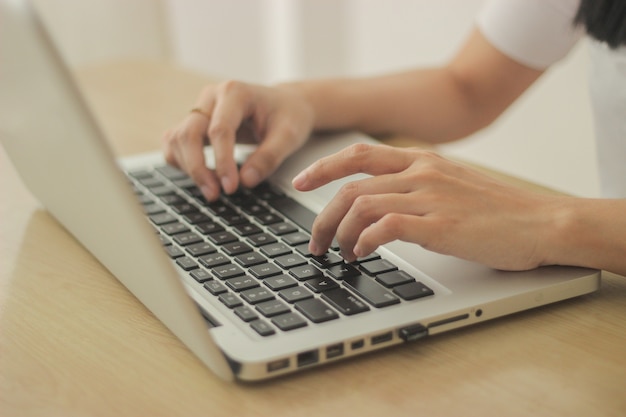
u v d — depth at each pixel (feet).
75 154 1.58
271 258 2.05
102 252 2.02
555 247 1.96
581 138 5.25
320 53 7.11
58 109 1.52
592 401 1.57
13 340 1.84
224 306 1.80
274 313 1.75
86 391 1.64
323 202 2.44
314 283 1.90
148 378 1.67
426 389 1.61
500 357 1.73
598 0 2.40
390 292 1.86
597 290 2.02
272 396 1.60
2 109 1.89
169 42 6.52
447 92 3.40
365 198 1.95
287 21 7.32
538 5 3.20
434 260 2.03
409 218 1.90
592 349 1.76
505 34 3.32
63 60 1.45
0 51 1.61
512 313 1.90
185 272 1.99
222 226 2.28
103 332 1.86
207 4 7.01
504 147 5.85
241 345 1.64
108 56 6.41
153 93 3.97
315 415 1.54
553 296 1.92
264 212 2.38
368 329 1.70
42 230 2.45
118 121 3.55
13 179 2.86
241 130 2.85
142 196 2.56
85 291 2.06
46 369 1.72
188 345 1.73
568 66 5.19
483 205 1.98
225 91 2.73
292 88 3.03
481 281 1.92
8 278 2.15
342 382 1.64
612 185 2.86
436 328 1.78
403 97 3.29
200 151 2.59
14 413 1.57
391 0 6.33
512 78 3.40
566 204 2.04
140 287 1.84
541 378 1.65
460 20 5.77
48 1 6.18
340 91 3.14
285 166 2.75
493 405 1.56
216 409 1.56
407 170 2.05
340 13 6.87
